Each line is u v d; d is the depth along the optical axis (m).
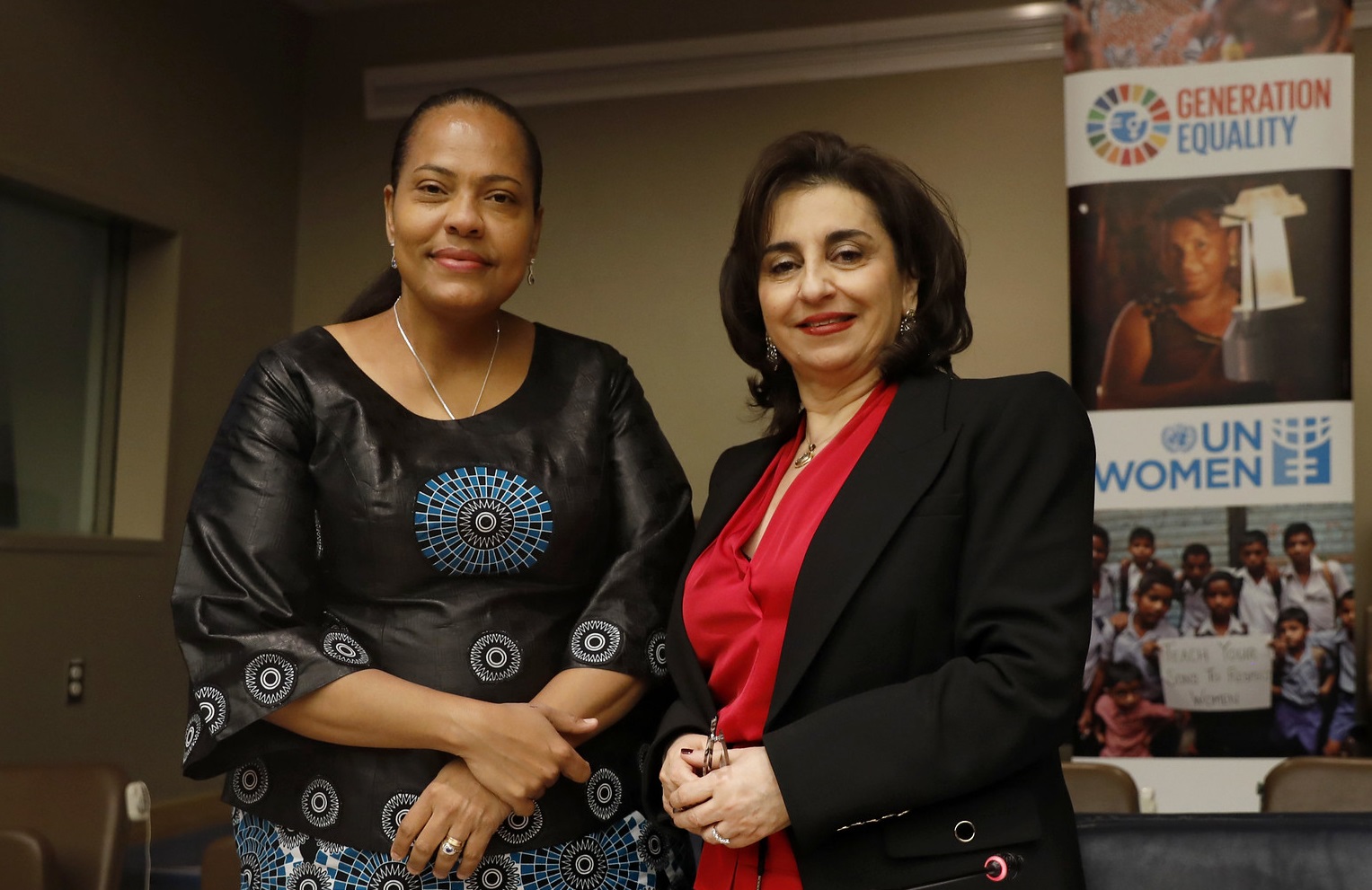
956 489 1.48
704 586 1.61
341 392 1.64
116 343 5.93
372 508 1.60
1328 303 4.68
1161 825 1.61
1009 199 6.08
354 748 1.56
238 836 1.68
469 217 1.61
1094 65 4.86
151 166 5.88
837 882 1.41
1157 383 4.77
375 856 1.54
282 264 6.85
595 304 6.58
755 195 1.69
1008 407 1.50
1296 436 4.66
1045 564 1.42
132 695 5.59
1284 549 4.64
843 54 6.27
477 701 1.51
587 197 6.62
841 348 1.62
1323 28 4.72
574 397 1.75
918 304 1.69
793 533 1.54
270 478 1.59
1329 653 4.60
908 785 1.36
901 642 1.45
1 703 4.90
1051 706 1.37
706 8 6.50
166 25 6.01
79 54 5.48
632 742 1.69
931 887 1.39
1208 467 4.71
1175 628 4.70
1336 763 2.23
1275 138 4.74
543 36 6.74
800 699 1.47
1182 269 4.77
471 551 1.61
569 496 1.67
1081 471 1.49
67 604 5.25
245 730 1.53
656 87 6.52
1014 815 1.40
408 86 6.86
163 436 5.87
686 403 6.43
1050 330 5.99
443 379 1.70
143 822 5.32
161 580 5.81
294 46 6.98
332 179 6.99
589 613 1.65
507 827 1.56
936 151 6.17
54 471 5.57
